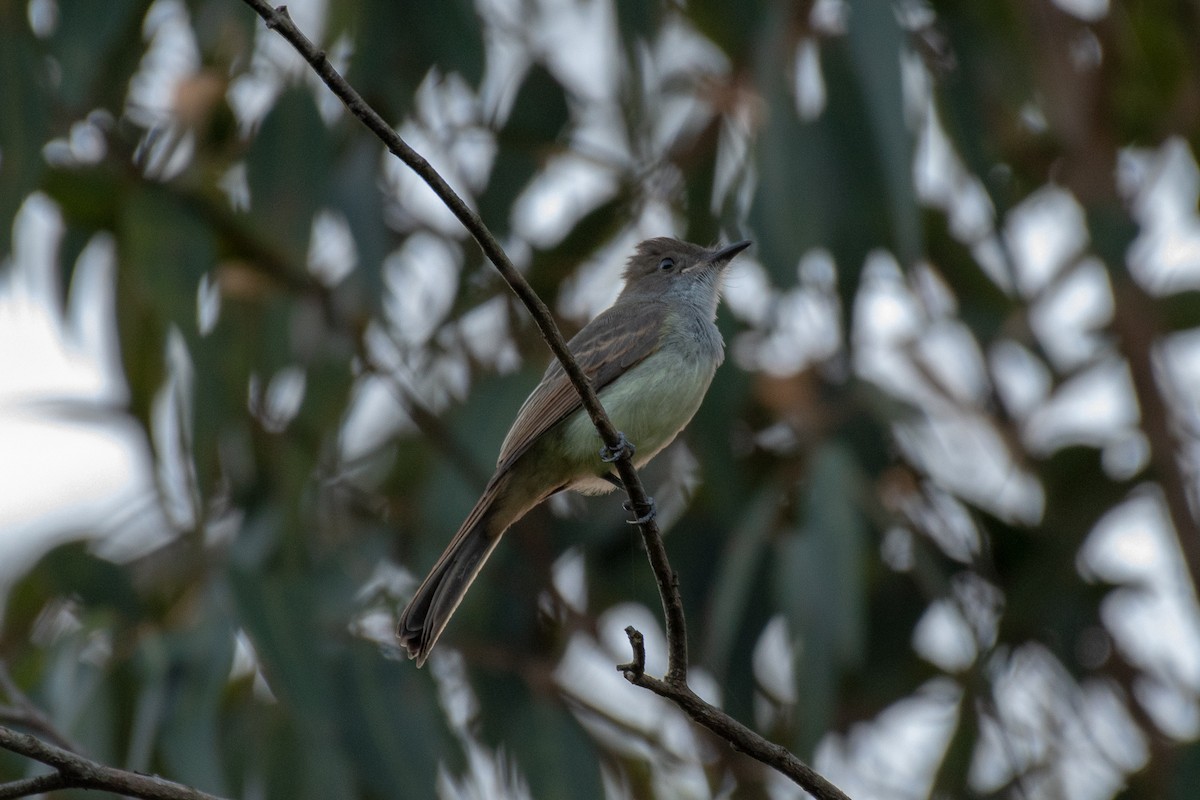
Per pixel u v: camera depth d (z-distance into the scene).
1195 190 13.91
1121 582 13.38
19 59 10.97
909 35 11.04
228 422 11.99
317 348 12.61
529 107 12.89
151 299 11.45
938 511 13.02
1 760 10.12
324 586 12.16
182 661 11.05
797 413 12.66
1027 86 12.79
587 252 13.27
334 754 10.70
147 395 12.48
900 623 13.12
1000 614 13.28
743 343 12.66
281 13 6.46
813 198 11.20
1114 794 12.77
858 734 12.93
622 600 13.08
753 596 12.33
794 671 10.98
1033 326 13.55
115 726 11.02
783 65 11.35
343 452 13.36
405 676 11.39
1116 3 13.81
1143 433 13.38
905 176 10.55
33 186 10.90
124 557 12.88
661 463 13.12
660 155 13.02
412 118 12.05
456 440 12.34
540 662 12.63
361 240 11.67
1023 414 13.77
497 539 9.82
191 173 12.23
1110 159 13.32
